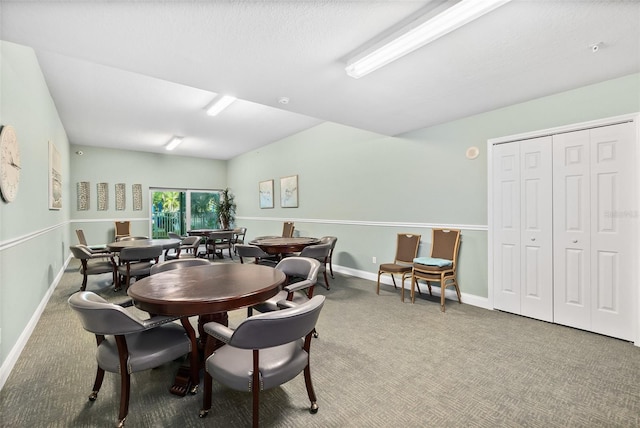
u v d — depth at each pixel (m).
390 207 4.61
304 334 1.44
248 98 3.07
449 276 3.53
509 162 3.35
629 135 2.61
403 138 4.41
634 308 2.58
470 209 3.68
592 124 2.78
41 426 1.59
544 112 3.07
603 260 2.76
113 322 1.46
